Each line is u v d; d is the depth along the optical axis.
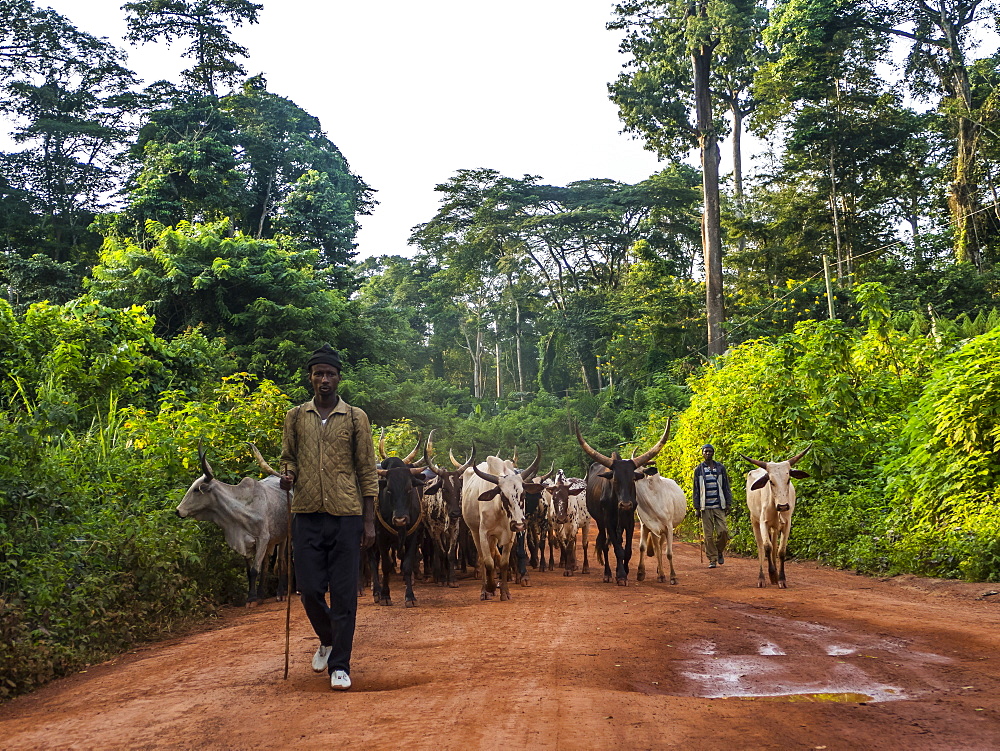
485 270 57.12
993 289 31.16
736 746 3.97
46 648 6.54
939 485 12.03
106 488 9.82
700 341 41.34
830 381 15.55
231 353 25.67
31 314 12.95
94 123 45.78
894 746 3.98
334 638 5.41
